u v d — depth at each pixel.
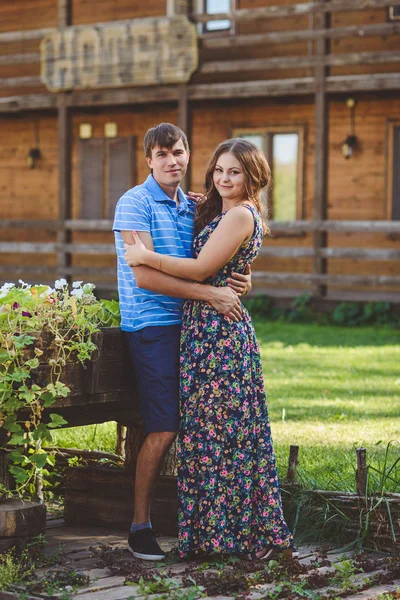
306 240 17.86
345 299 16.17
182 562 4.35
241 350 4.39
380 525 4.50
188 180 17.03
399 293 16.58
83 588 3.94
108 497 4.94
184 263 4.35
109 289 18.61
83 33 17.69
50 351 4.22
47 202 20.28
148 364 4.39
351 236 17.69
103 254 20.08
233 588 3.96
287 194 18.00
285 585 3.95
